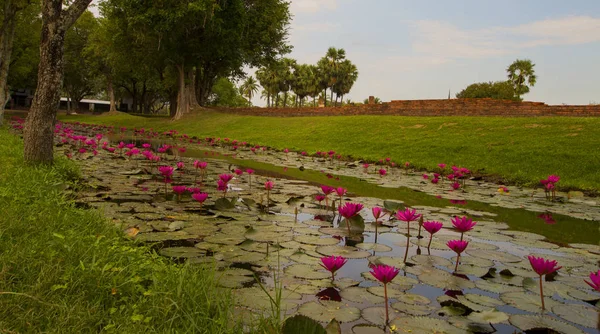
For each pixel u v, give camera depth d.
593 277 2.21
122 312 2.12
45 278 2.21
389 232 4.38
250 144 19.44
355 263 3.33
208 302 2.18
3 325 1.78
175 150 15.39
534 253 3.79
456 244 3.11
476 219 5.28
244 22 28.53
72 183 5.94
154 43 29.52
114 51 31.58
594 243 4.25
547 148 11.73
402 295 2.65
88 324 1.94
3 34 16.27
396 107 24.14
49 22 6.48
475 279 3.01
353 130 19.66
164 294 2.25
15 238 2.74
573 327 2.26
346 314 2.35
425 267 3.21
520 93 57.50
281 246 3.68
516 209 6.23
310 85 75.44
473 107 20.94
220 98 67.50
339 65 73.44
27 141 6.55
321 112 27.64
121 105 75.31
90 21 45.53
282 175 9.30
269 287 2.74
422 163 12.34
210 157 13.08
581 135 12.39
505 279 3.03
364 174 10.35
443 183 9.14
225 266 3.12
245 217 4.77
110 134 23.89
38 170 5.98
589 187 8.42
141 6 26.23
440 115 22.20
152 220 4.39
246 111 31.56
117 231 3.58
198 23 27.53
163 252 3.39
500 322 2.27
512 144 12.78
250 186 7.25
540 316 2.40
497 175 10.38
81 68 48.28
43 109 6.56
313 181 8.45
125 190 6.03
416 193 7.45
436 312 2.41
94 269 2.37
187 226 4.23
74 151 11.39
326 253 3.52
